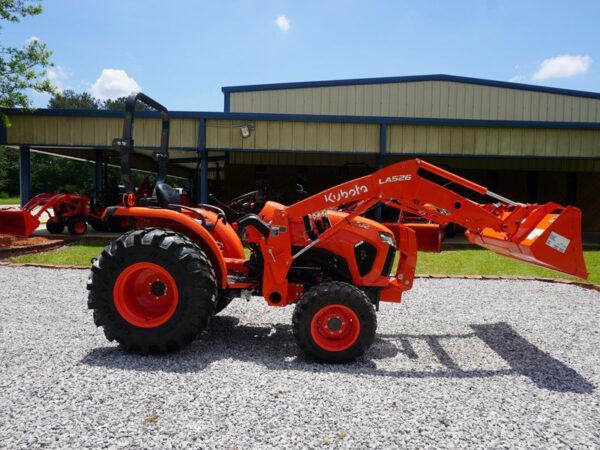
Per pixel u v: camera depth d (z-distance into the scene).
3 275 6.92
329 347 3.56
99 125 11.77
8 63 10.44
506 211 4.10
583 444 2.43
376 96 17.38
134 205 3.96
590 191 18.31
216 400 2.83
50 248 9.75
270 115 11.80
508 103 17.64
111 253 3.62
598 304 5.82
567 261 3.55
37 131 11.84
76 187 53.56
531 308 5.57
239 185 17.84
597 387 3.21
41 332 4.18
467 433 2.52
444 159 17.48
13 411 2.64
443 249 10.80
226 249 4.35
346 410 2.74
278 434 2.45
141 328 3.58
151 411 2.67
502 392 3.09
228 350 3.84
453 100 17.52
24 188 12.24
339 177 17.89
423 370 3.50
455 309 5.48
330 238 3.91
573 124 11.98
